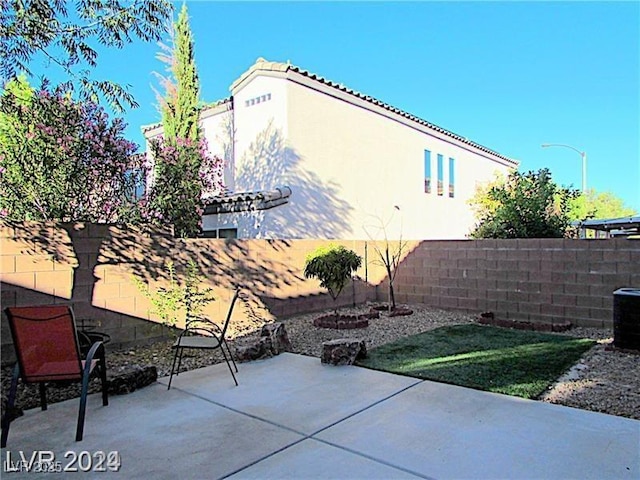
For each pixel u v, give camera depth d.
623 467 3.14
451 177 18.52
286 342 6.73
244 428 3.90
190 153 9.59
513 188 11.67
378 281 11.41
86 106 7.24
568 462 3.21
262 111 12.21
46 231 5.87
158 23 6.06
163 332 7.08
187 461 3.33
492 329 7.96
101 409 4.39
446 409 4.23
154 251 7.02
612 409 4.16
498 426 3.83
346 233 13.27
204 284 7.66
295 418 4.11
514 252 8.95
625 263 7.68
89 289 6.27
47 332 3.85
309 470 3.16
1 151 6.72
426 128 16.77
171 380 5.23
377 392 4.75
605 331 7.71
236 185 12.99
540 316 8.62
